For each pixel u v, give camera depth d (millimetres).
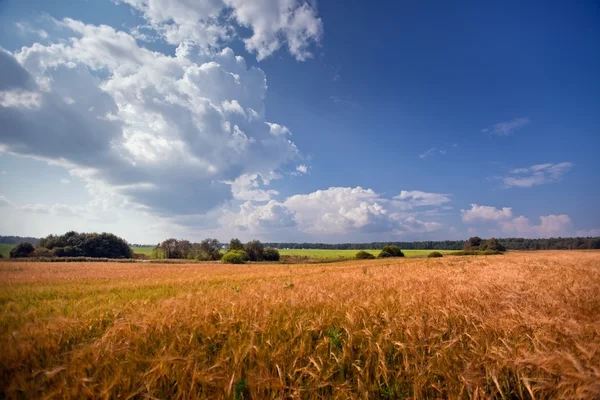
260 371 3117
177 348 3902
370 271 20188
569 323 4090
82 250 67625
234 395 2859
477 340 3959
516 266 19859
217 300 6676
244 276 19703
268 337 4195
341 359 3639
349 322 4625
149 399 2869
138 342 3975
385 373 3238
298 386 3117
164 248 80500
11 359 3477
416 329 4191
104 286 14133
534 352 3422
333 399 2998
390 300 6480
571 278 10680
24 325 4926
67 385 2994
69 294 11359
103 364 3334
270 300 6602
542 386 2846
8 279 19078
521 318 4574
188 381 3035
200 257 72250
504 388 3088
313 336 4547
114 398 2850
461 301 6094
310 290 8375
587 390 2559
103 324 5520
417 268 21891
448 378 3131
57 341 4238
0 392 2945
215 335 4484
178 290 11656
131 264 43875
